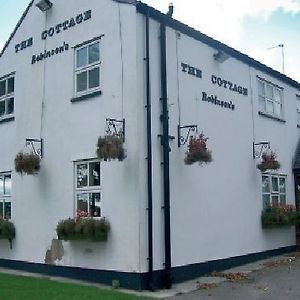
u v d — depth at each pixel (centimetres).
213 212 1180
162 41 1065
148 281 958
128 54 1029
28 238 1231
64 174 1147
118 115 1031
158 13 1063
